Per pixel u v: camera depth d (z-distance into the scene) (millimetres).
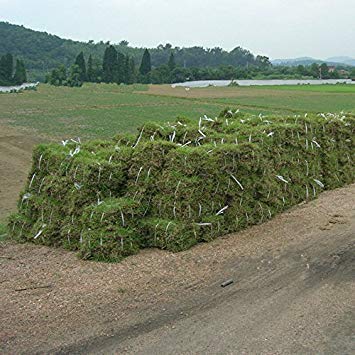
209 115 35094
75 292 5883
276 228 7973
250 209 8039
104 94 62844
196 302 5664
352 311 5492
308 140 9883
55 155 7926
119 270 6465
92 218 6988
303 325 5195
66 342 4906
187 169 7402
